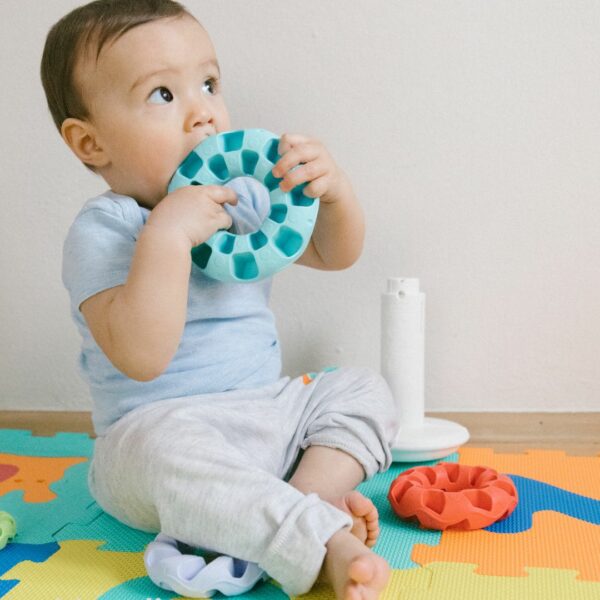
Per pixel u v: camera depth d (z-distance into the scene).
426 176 1.39
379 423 1.00
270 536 0.76
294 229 0.91
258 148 0.93
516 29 1.35
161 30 0.96
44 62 1.02
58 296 1.49
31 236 1.48
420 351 1.24
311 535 0.74
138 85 0.95
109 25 0.96
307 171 0.92
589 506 0.98
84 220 0.97
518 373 1.40
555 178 1.37
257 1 1.39
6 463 1.22
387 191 1.39
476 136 1.37
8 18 1.45
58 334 1.49
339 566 0.71
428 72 1.37
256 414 0.97
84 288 0.91
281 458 0.98
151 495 0.85
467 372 1.41
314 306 1.43
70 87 0.99
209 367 1.00
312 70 1.39
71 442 1.32
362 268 1.41
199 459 0.82
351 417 1.00
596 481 1.07
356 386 1.04
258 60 1.40
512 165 1.37
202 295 1.01
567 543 0.87
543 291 1.38
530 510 0.97
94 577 0.82
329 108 1.39
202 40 0.99
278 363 1.08
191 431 0.86
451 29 1.36
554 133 1.36
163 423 0.88
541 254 1.38
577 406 1.40
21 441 1.33
